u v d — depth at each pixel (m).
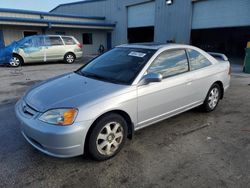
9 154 3.01
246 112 4.72
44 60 12.50
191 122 4.16
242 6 12.79
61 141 2.49
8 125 3.93
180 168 2.75
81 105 2.61
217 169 2.74
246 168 2.76
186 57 3.95
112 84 3.08
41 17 18.36
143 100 3.16
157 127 3.92
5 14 16.45
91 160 2.89
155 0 18.38
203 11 15.08
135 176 2.60
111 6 23.00
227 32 23.89
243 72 9.82
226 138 3.55
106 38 23.97
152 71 3.36
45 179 2.54
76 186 2.43
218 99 4.82
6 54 11.55
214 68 4.44
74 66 12.08
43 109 2.63
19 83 7.52
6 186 2.42
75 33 21.28
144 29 23.17
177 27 16.91
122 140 3.03
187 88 3.84
